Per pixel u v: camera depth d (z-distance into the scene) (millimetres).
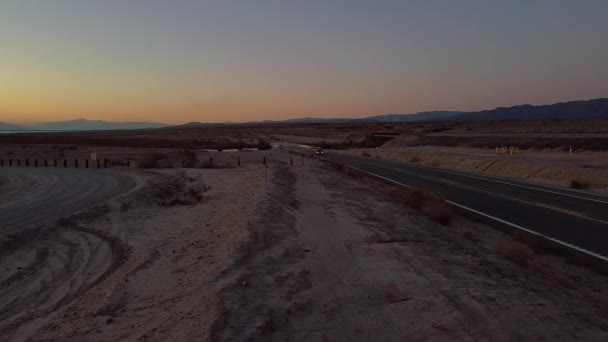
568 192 24828
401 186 27188
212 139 120312
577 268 10711
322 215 15039
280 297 7168
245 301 6828
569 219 16688
